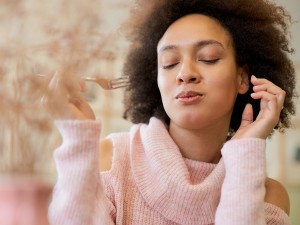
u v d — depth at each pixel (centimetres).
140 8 95
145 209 83
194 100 81
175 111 83
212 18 88
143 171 85
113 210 81
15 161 47
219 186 82
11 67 47
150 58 98
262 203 79
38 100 48
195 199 80
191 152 87
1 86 46
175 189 80
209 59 83
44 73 50
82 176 65
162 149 84
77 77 56
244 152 80
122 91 117
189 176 84
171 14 91
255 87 88
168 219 83
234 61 89
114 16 56
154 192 82
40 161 48
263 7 97
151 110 102
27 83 47
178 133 87
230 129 98
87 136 66
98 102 181
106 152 90
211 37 84
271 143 231
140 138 90
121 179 84
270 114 85
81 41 49
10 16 45
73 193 65
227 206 77
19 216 45
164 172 81
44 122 48
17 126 47
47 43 48
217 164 86
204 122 82
